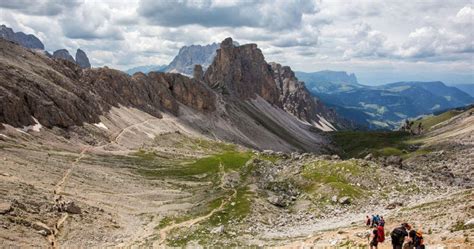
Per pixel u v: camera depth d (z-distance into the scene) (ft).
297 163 478.59
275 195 377.30
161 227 295.69
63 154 442.50
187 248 238.48
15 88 498.69
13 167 327.88
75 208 278.05
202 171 503.20
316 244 187.42
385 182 372.58
